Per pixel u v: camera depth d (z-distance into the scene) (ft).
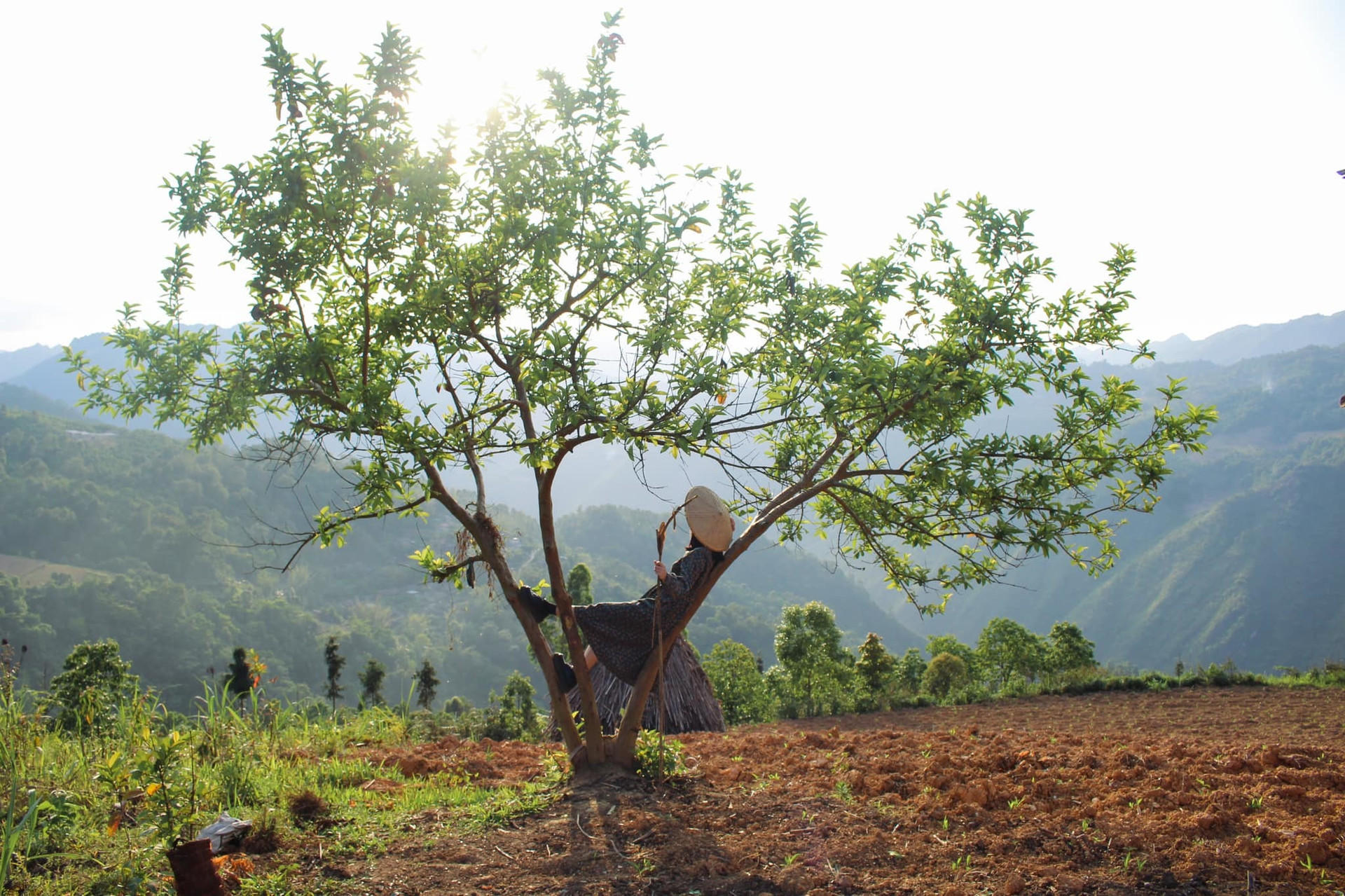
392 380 15.19
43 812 14.79
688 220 15.76
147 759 13.41
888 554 18.70
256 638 289.53
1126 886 12.28
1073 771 18.06
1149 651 562.66
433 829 15.65
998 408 16.28
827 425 16.11
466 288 15.64
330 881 13.23
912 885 12.69
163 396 15.23
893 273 16.92
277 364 14.53
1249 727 41.29
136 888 12.03
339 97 14.38
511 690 65.10
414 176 14.51
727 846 14.40
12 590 262.26
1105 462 16.26
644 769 18.08
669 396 14.98
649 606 17.42
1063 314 16.43
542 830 15.14
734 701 64.23
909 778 18.25
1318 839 13.07
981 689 62.95
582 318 16.80
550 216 15.90
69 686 29.04
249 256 14.57
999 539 16.87
